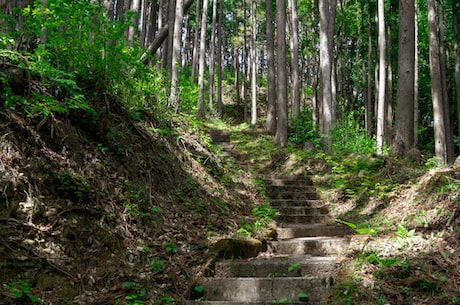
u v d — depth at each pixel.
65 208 3.95
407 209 5.58
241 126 17.48
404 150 8.80
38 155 4.09
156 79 7.50
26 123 4.16
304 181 8.87
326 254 5.20
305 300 3.63
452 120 21.88
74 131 4.78
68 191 4.11
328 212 7.37
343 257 4.32
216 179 7.59
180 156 6.91
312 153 10.88
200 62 17.72
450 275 3.38
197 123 9.01
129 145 5.56
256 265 4.27
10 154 3.82
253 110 21.16
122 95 6.30
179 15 10.68
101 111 5.27
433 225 4.62
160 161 6.07
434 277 3.30
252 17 22.75
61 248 3.68
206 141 8.48
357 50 25.31
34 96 4.34
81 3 5.04
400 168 7.71
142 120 6.55
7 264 3.26
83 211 4.09
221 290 3.93
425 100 25.58
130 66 6.27
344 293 3.39
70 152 4.53
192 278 4.04
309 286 3.74
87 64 5.40
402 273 3.51
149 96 7.20
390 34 20.30
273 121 16.06
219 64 24.47
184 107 9.09
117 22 5.55
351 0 22.23
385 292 3.27
